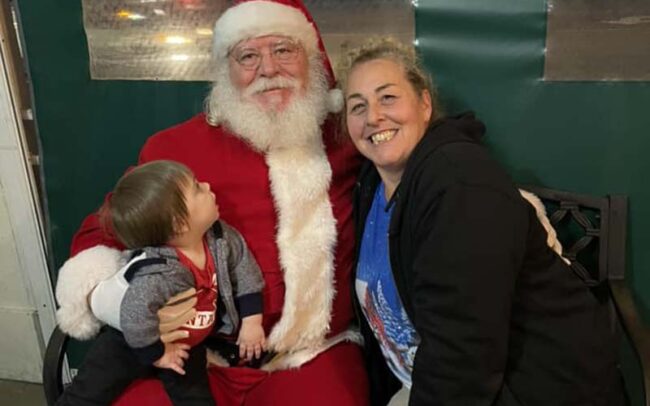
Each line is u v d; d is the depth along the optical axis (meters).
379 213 1.23
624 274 1.43
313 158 1.34
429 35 1.47
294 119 1.30
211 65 1.49
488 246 0.92
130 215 1.14
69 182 1.78
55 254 1.85
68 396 1.22
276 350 1.34
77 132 1.72
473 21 1.44
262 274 1.32
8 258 1.90
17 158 1.78
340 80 1.25
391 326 1.23
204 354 1.27
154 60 1.63
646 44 1.37
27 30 1.66
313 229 1.32
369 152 1.15
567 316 1.02
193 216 1.17
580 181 1.49
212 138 1.37
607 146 1.45
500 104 1.48
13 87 1.72
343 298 1.38
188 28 1.59
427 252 0.96
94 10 1.62
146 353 1.14
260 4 1.31
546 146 1.48
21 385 2.05
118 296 1.15
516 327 1.03
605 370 1.03
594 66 1.41
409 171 1.05
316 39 1.39
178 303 1.16
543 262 1.03
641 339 1.22
